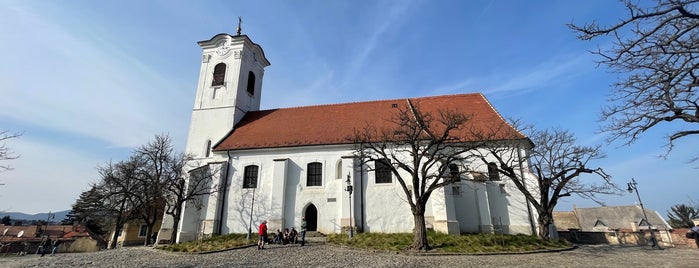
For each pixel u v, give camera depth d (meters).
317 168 27.41
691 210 57.72
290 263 15.59
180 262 16.45
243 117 33.81
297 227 25.81
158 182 29.34
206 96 33.34
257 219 26.45
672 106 9.87
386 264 15.11
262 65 38.88
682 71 8.44
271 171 27.64
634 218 58.94
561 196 22.48
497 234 22.75
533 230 23.86
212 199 27.11
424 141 25.45
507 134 25.42
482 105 29.89
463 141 25.59
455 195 25.39
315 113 32.41
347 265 14.95
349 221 24.81
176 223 26.44
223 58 34.66
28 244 47.84
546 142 23.45
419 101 32.19
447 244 19.70
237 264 15.53
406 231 24.55
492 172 25.62
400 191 25.45
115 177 32.22
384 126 28.33
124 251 21.75
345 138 27.55
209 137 31.59
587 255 17.44
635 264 14.72
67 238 52.62
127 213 37.97
